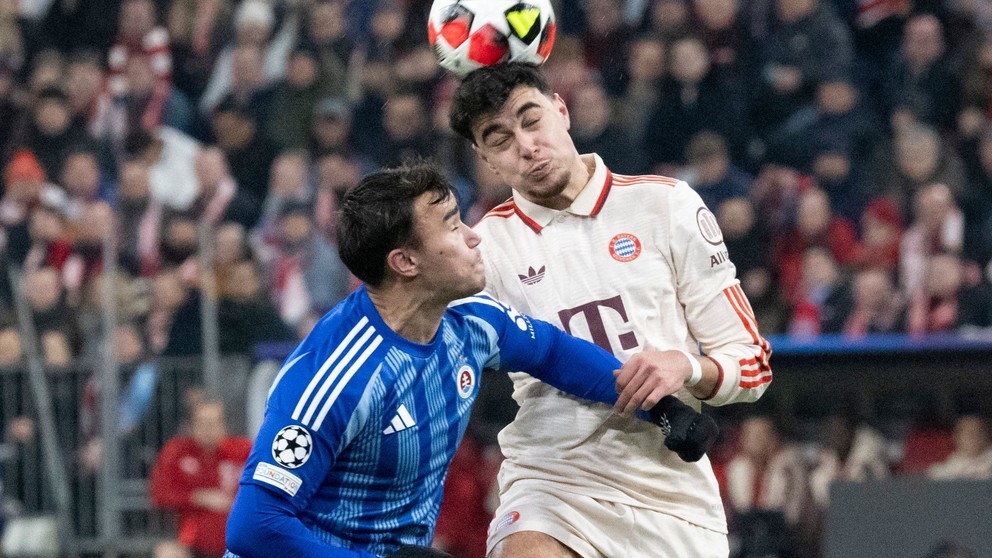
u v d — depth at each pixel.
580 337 13.71
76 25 44.19
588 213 13.64
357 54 39.59
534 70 13.35
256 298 33.06
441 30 13.78
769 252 31.17
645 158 34.62
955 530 23.70
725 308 13.52
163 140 39.50
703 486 14.24
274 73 40.91
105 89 41.72
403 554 12.35
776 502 26.69
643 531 13.88
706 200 32.28
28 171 38.34
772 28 35.47
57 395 32.12
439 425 12.63
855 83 35.22
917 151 32.00
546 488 14.02
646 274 13.55
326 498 12.28
